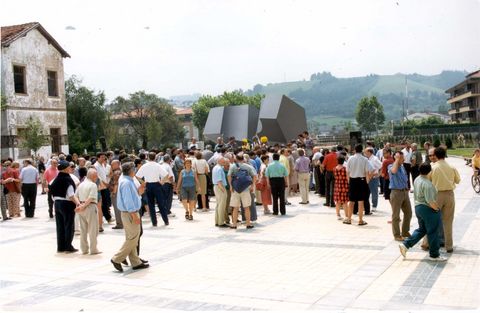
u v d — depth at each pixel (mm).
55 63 36844
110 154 17109
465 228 10773
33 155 33344
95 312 6246
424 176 8188
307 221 13047
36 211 18438
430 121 119688
